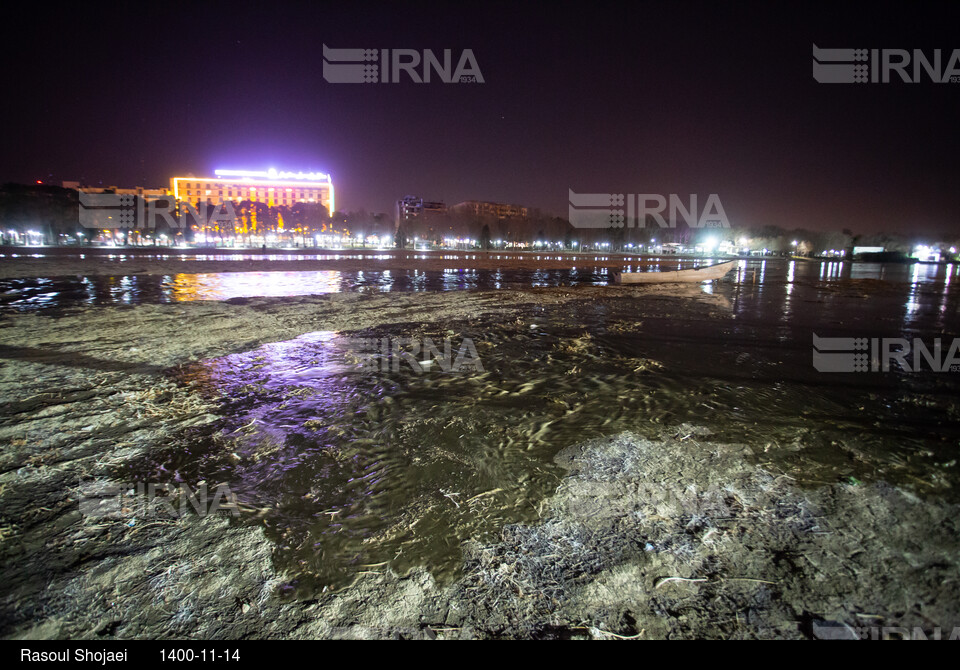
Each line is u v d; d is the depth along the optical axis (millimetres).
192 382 5410
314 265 30125
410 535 2543
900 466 3361
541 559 2344
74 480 3131
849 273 33250
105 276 20109
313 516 2727
